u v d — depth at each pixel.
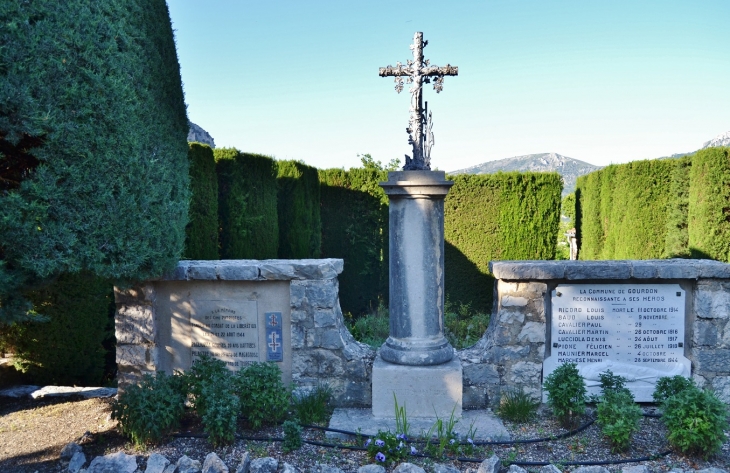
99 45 3.84
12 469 4.13
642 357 5.07
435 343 4.88
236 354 5.23
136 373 5.25
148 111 4.41
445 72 4.68
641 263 5.03
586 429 4.59
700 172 8.36
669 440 4.19
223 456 4.11
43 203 3.59
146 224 4.28
